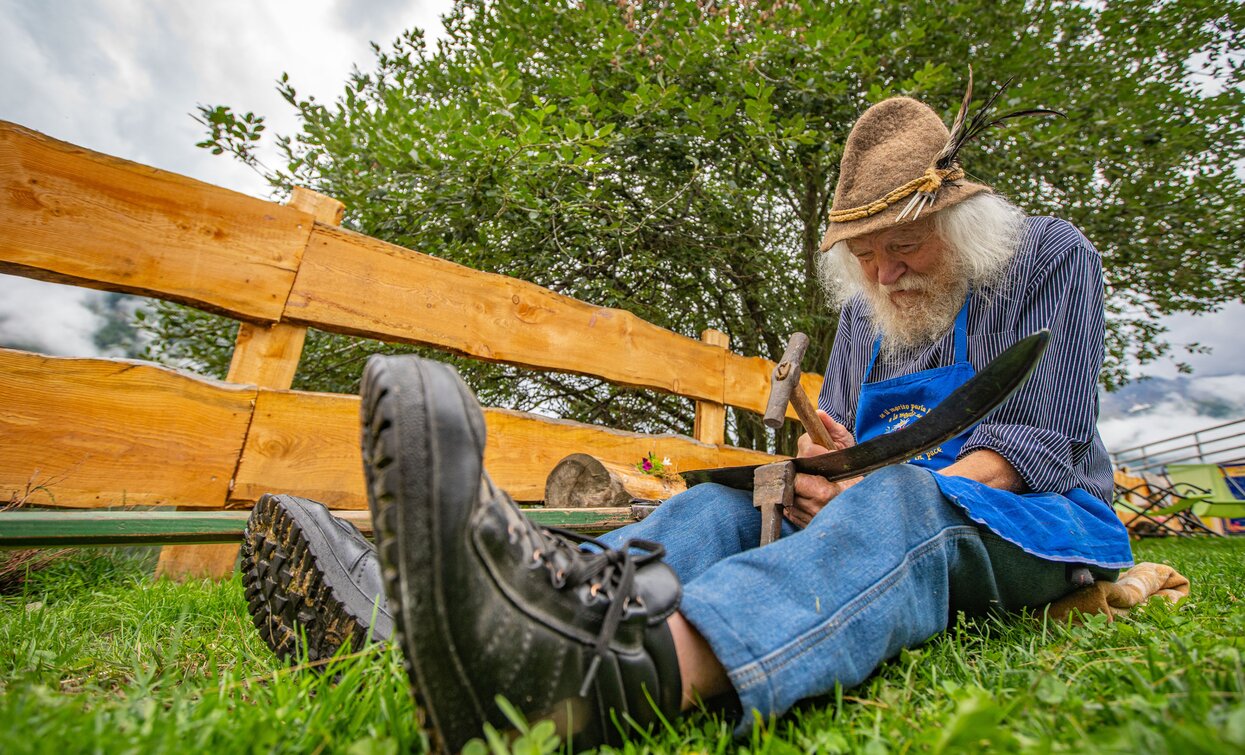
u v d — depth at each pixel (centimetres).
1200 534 792
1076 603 155
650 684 92
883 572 115
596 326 381
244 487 259
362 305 294
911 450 131
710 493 156
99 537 184
